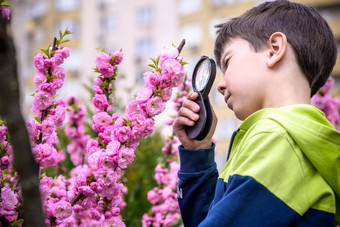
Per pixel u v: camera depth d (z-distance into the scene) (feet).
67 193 4.01
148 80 3.68
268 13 3.76
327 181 3.05
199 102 3.73
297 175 2.91
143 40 64.85
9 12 3.03
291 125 3.06
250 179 2.81
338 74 55.67
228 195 2.84
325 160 2.99
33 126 3.54
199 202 4.12
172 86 3.66
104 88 4.23
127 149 3.62
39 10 69.26
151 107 3.65
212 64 3.67
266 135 3.05
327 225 2.96
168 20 63.26
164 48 3.76
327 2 55.67
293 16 3.72
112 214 3.87
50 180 3.76
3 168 3.43
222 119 55.93
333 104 7.64
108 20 67.51
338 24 55.83
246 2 57.06
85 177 3.78
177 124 3.94
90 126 7.93
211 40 59.06
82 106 7.54
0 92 1.55
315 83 3.87
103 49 4.24
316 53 3.64
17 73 1.60
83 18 68.28
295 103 3.39
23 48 66.64
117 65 4.29
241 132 3.48
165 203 5.95
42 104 3.73
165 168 6.20
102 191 3.76
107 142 3.84
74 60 67.10
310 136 3.01
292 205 2.81
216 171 4.29
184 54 60.44
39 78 3.73
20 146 1.58
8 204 3.23
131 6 65.87
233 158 3.33
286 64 3.47
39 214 1.62
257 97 3.47
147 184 8.75
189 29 61.36
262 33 3.59
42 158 3.49
